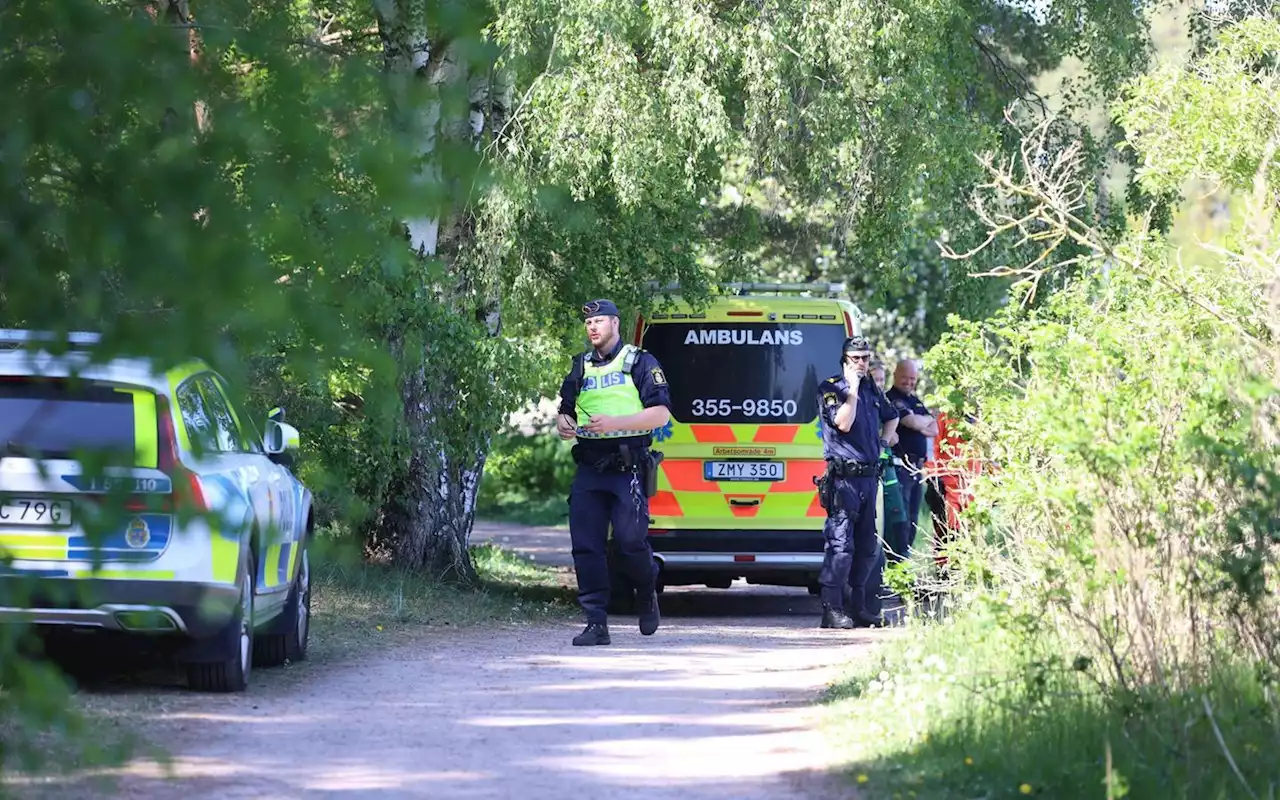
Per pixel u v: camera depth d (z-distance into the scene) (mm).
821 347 36156
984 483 20906
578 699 20172
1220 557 16250
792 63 37188
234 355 8211
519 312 40000
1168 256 25562
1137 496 16953
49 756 13602
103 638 19328
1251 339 20797
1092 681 16672
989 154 26547
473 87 8430
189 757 15461
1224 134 27953
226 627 19422
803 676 22750
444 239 37531
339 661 24078
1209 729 14570
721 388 36031
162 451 8945
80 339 8289
